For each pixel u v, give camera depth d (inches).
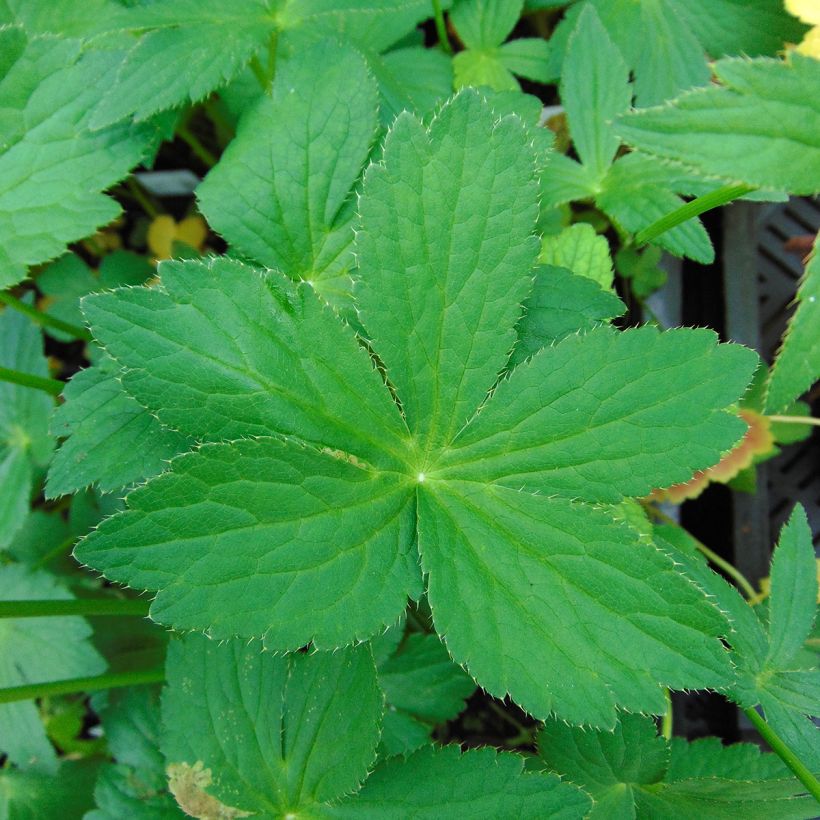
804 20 13.8
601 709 10.5
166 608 10.2
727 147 9.8
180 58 12.1
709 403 10.6
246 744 11.6
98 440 11.8
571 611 10.7
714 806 11.6
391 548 10.9
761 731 11.6
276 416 10.7
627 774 12.0
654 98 14.1
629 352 10.8
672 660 10.4
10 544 14.7
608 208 13.1
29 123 12.1
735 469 14.6
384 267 10.8
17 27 11.9
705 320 15.5
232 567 10.3
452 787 11.3
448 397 11.0
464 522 11.0
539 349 11.2
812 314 10.0
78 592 15.0
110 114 11.9
